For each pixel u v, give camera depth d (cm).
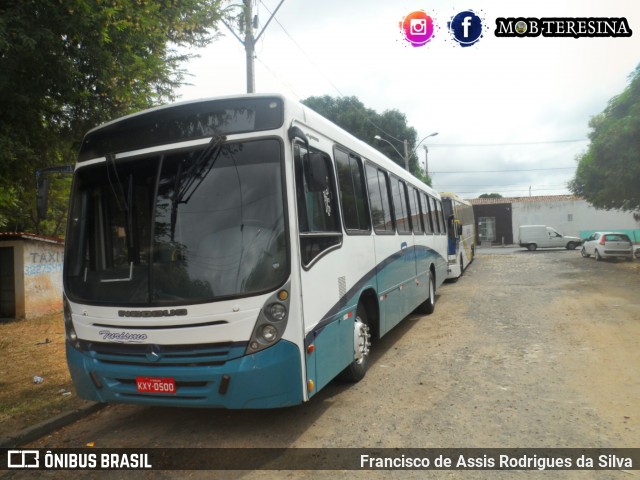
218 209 443
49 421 528
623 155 1797
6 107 656
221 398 419
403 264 857
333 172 566
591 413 507
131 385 451
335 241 538
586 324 952
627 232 4784
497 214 5131
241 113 460
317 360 470
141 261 451
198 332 423
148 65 856
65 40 673
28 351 897
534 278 1828
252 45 1202
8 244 1332
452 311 1164
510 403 543
